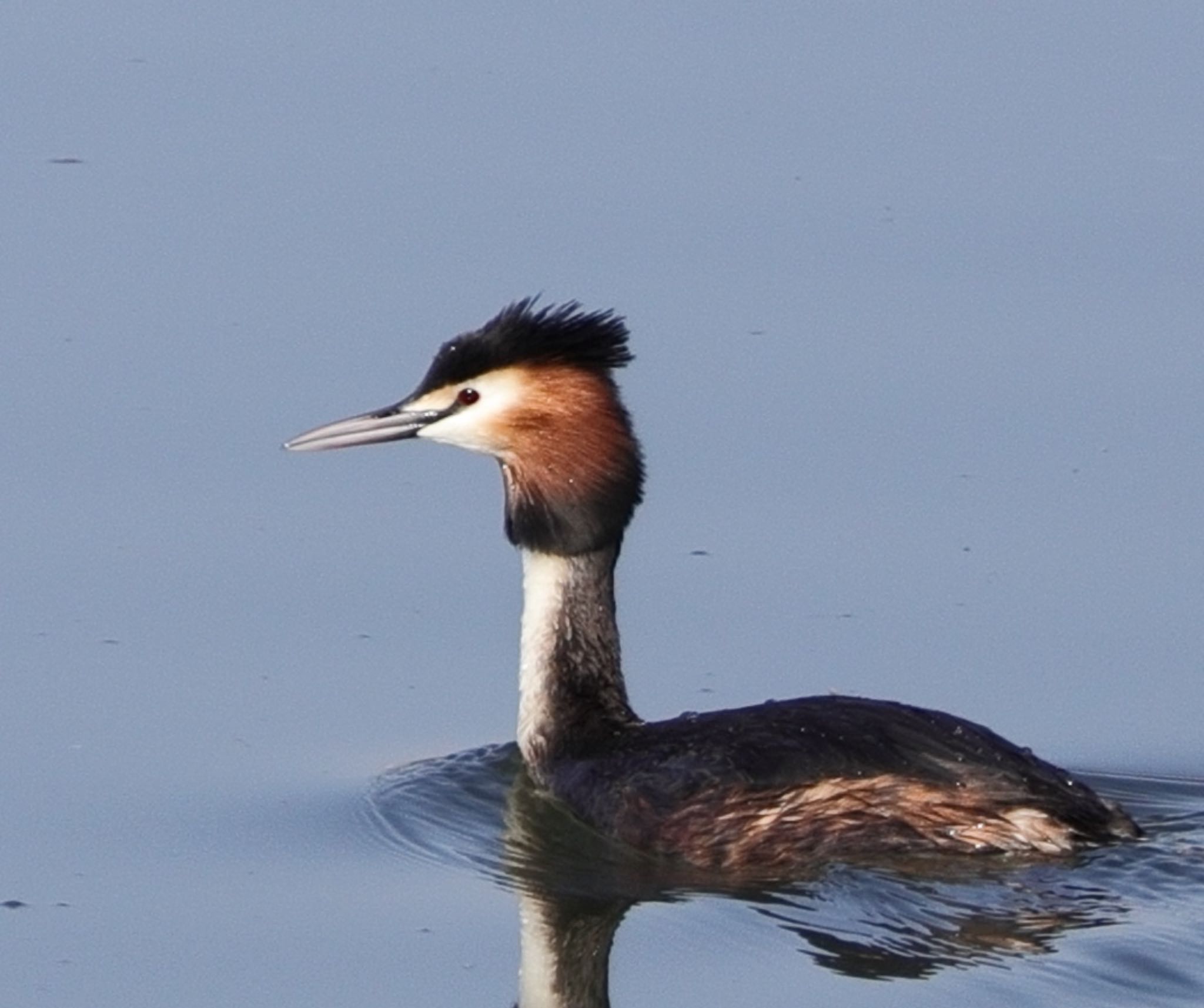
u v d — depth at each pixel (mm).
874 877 16891
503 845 18109
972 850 17000
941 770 17250
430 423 18844
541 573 18891
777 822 17250
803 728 17688
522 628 19094
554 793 18500
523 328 18719
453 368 18828
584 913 17188
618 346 18797
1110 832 17281
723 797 17469
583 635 18828
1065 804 17219
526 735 18891
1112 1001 15516
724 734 17938
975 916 16469
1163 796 18719
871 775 17234
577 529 18719
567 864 17734
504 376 18688
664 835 17594
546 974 16594
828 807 17188
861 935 16422
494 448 18797
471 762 19422
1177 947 16016
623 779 17984
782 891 17000
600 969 16578
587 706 18750
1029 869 16922
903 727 17562
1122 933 16188
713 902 16953
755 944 16438
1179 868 16859
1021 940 16188
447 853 18094
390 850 18188
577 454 18688
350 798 18922
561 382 18672
